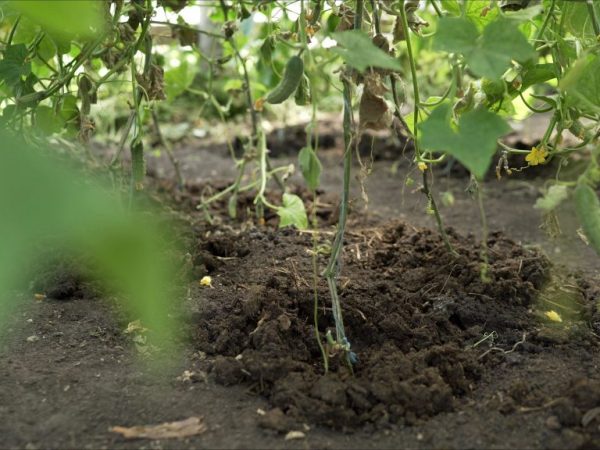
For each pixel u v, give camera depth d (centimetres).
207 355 160
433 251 208
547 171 372
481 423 133
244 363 148
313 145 477
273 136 488
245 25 266
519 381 143
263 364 145
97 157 338
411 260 204
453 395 144
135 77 189
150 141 496
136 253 57
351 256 209
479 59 116
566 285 194
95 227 56
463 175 380
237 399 142
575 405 134
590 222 135
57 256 199
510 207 318
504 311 175
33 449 125
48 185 55
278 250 214
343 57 112
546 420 132
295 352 153
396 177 385
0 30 276
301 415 133
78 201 56
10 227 54
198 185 327
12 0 79
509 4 168
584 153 363
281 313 163
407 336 160
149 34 193
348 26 166
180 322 170
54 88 181
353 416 133
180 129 530
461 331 168
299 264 201
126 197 252
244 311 166
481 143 109
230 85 274
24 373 150
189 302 178
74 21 75
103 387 145
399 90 174
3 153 56
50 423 132
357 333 162
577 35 163
